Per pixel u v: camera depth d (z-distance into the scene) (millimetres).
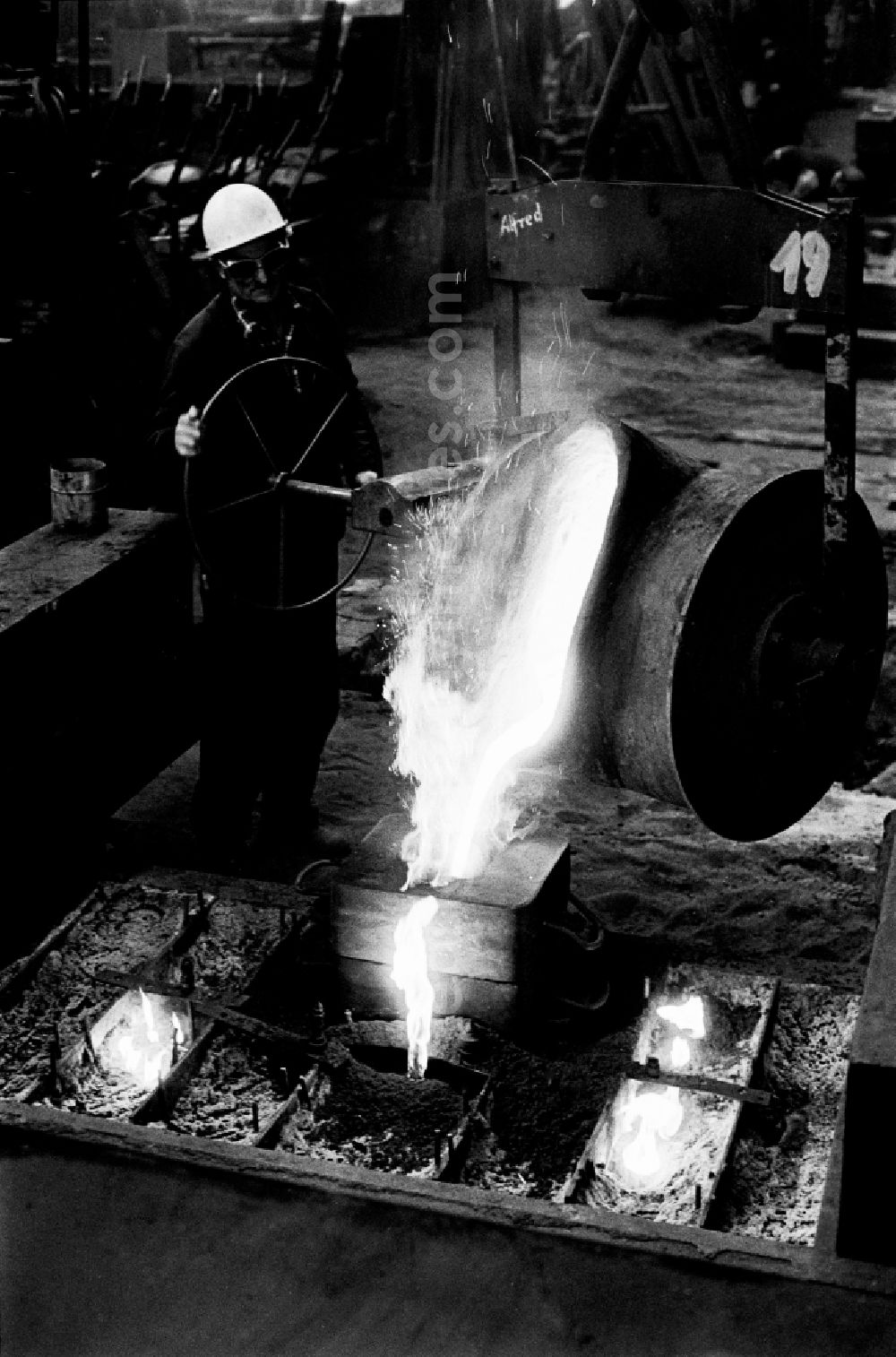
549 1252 3367
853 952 4926
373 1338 3217
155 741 5602
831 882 5355
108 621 5234
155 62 15953
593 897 5195
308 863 5422
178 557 5598
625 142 14898
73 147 8203
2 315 7977
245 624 5160
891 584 8422
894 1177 3244
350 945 4312
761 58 19078
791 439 11102
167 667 5625
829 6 22469
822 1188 3820
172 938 4746
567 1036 4293
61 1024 4426
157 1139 3680
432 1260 3365
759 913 5137
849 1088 3230
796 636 3879
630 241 4078
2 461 7754
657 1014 4422
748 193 3797
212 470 4988
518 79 13906
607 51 4621
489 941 4188
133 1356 3205
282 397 5016
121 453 8461
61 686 5039
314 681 5348
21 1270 3383
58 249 8039
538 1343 3186
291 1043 4168
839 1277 3273
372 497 4059
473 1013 4273
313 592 5219
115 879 5066
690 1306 3240
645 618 3793
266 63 15891
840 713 4062
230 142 11922
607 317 14648
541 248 4273
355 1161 3842
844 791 6242
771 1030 4336
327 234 13477
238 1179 3570
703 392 12398
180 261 9797
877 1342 3146
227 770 5355
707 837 5668
